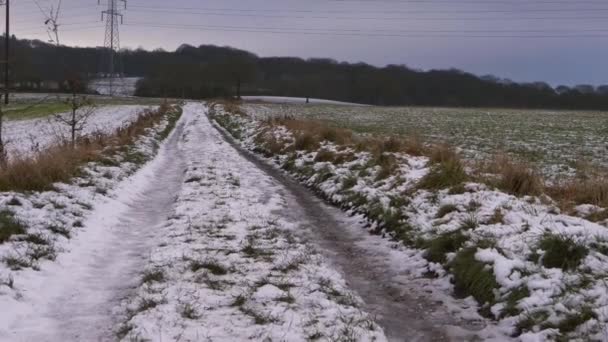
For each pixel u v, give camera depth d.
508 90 127.25
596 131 37.25
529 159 20.05
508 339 5.38
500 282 6.21
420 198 10.02
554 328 5.14
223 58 123.50
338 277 7.01
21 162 11.23
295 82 133.25
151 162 17.92
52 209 9.20
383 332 5.48
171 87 110.44
